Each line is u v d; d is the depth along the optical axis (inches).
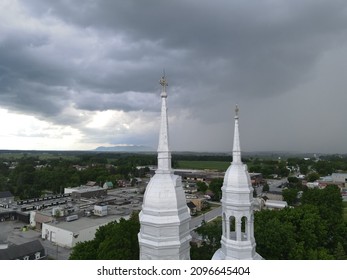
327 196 3346.5
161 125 858.1
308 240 2212.1
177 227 790.5
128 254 1819.6
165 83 876.0
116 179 7755.9
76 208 4261.8
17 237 3597.4
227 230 1078.4
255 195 5920.3
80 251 2007.9
